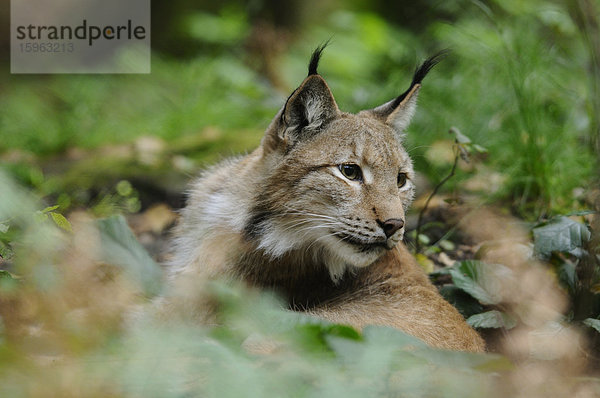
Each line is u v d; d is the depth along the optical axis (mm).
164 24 27141
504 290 9211
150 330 5039
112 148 17281
